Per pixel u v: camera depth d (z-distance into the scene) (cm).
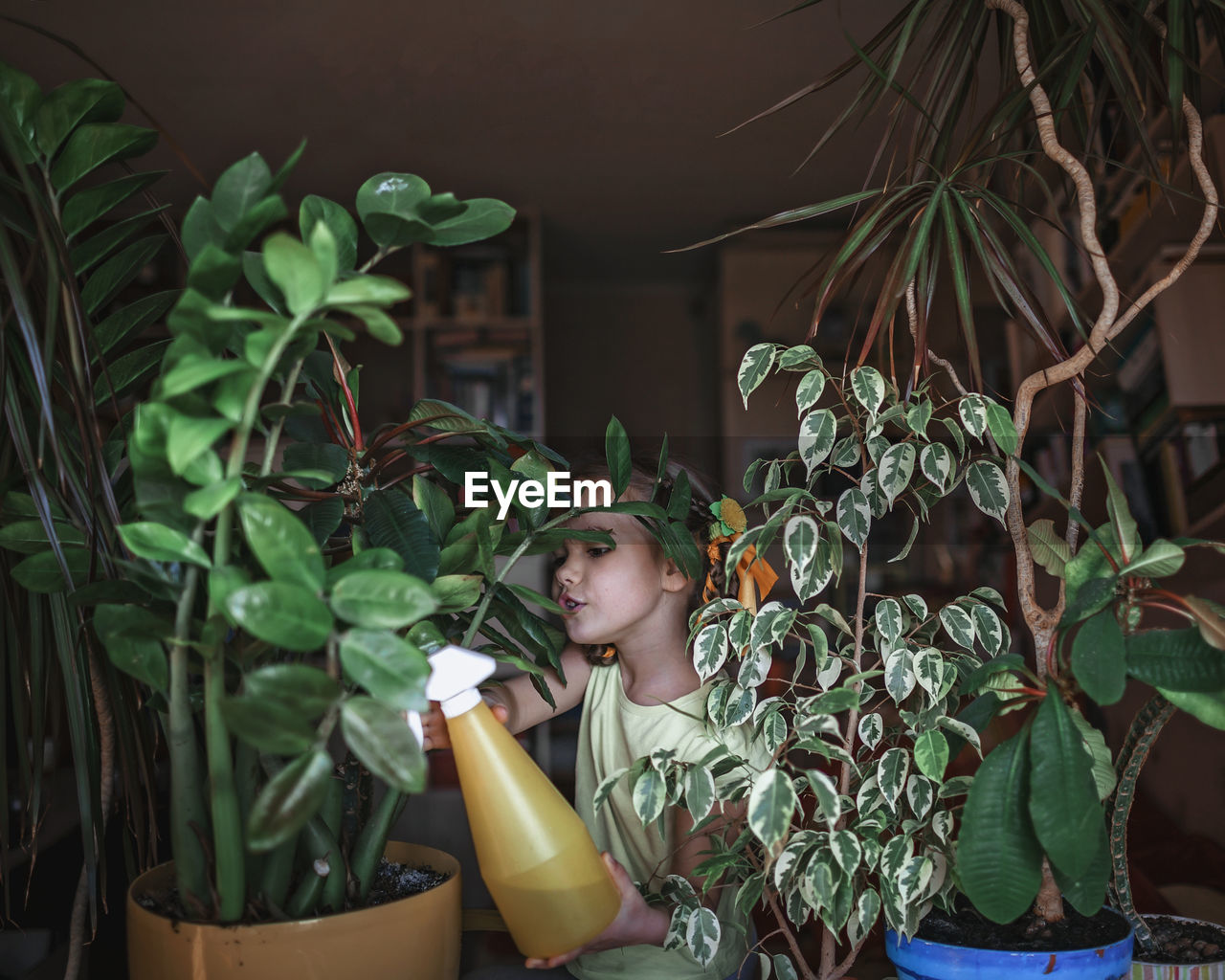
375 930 50
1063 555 62
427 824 236
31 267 53
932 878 59
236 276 45
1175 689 50
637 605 80
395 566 47
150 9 286
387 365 448
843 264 68
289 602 42
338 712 44
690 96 340
